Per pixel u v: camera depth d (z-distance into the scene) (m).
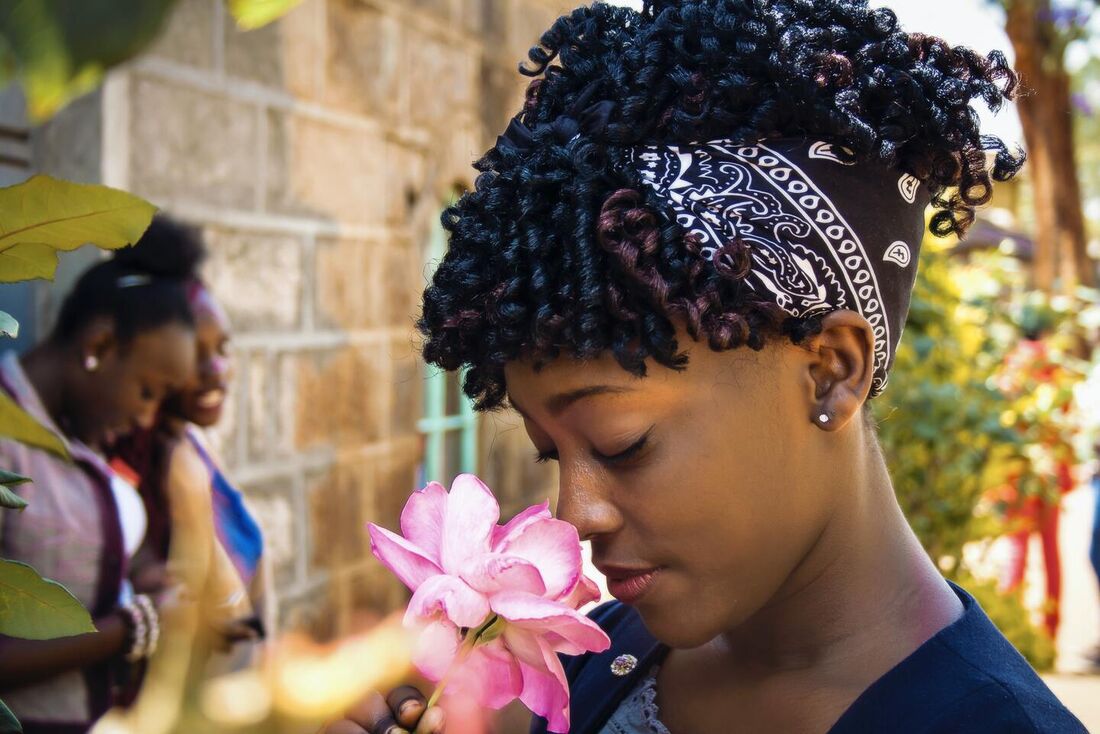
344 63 3.62
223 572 2.36
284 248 3.32
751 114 0.84
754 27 0.83
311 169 3.45
